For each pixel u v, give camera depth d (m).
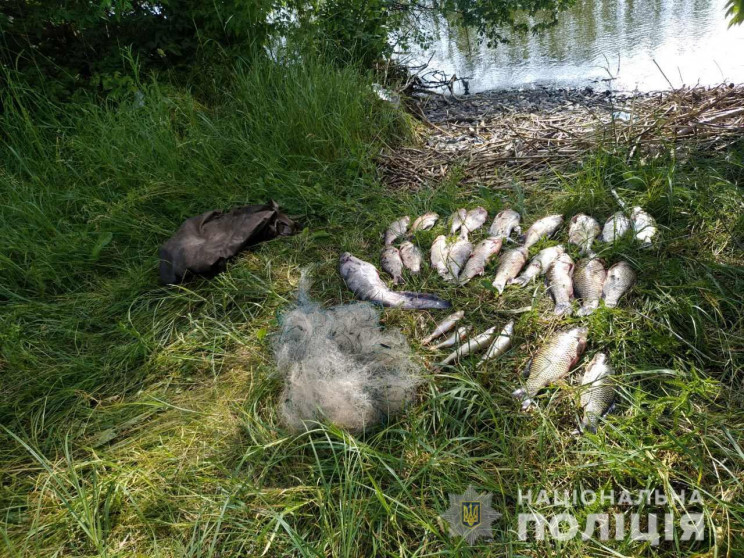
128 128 5.84
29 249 4.55
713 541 2.34
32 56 6.34
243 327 3.92
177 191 5.29
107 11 6.75
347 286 4.20
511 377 3.32
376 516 2.54
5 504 2.82
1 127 5.96
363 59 8.30
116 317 4.12
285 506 2.63
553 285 3.87
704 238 4.14
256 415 3.12
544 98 8.04
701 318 3.47
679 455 2.69
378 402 3.05
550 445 2.84
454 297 4.00
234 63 7.16
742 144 5.20
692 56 8.91
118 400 3.46
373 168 5.89
